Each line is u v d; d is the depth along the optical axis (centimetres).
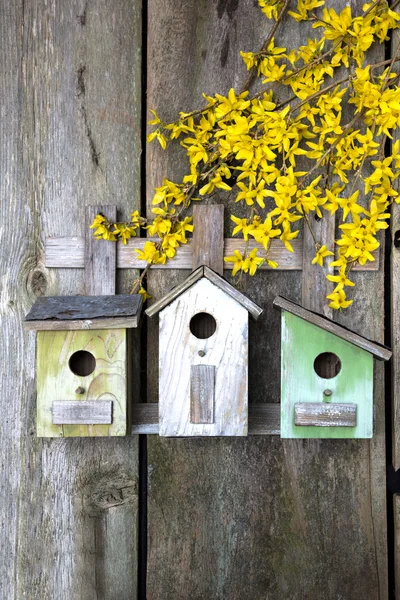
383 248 145
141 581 150
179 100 145
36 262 146
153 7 145
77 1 146
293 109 136
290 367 126
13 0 146
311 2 140
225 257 139
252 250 140
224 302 125
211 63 145
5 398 146
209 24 145
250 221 140
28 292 146
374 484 144
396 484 156
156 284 145
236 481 145
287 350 127
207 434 125
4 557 146
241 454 145
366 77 133
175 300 126
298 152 137
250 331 144
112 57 146
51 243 145
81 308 129
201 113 141
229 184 145
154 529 145
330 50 138
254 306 124
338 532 144
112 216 143
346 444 145
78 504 146
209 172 139
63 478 146
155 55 145
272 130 135
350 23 136
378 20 139
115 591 145
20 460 146
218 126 143
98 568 145
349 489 144
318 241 142
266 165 136
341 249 139
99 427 128
